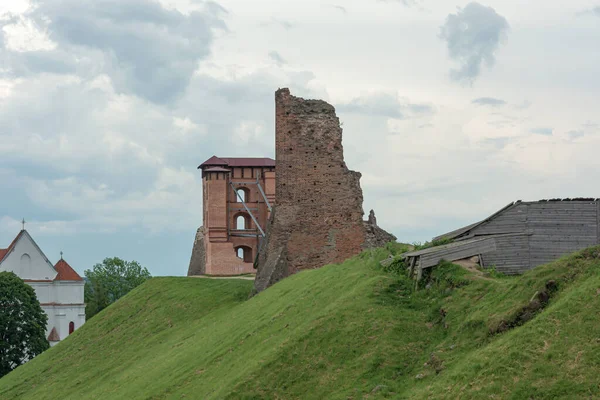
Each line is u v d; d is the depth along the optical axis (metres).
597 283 27.86
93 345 62.12
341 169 56.78
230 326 45.88
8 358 87.25
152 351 53.19
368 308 34.09
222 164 98.94
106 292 136.88
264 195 100.25
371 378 29.97
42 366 62.09
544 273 30.14
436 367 28.66
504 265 35.75
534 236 35.97
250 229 99.38
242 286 63.69
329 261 55.97
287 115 56.84
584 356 25.34
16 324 88.31
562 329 26.58
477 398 25.34
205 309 59.69
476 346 28.75
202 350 43.19
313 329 33.84
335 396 29.50
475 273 34.03
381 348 31.22
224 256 95.94
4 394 58.81
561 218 35.97
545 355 25.84
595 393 24.16
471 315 30.45
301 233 56.00
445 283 33.81
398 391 28.42
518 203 36.62
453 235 38.09
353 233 56.44
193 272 100.81
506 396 25.03
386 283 35.84
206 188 98.00
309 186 56.47
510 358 26.23
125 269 142.25
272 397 31.17
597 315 26.55
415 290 34.91
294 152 56.62
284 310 40.97
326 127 56.97
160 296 66.19
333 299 38.03
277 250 55.62
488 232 37.06
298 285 46.31
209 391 34.72
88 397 47.56
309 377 31.39
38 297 118.56
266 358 33.34
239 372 34.19
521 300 29.36
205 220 99.56
